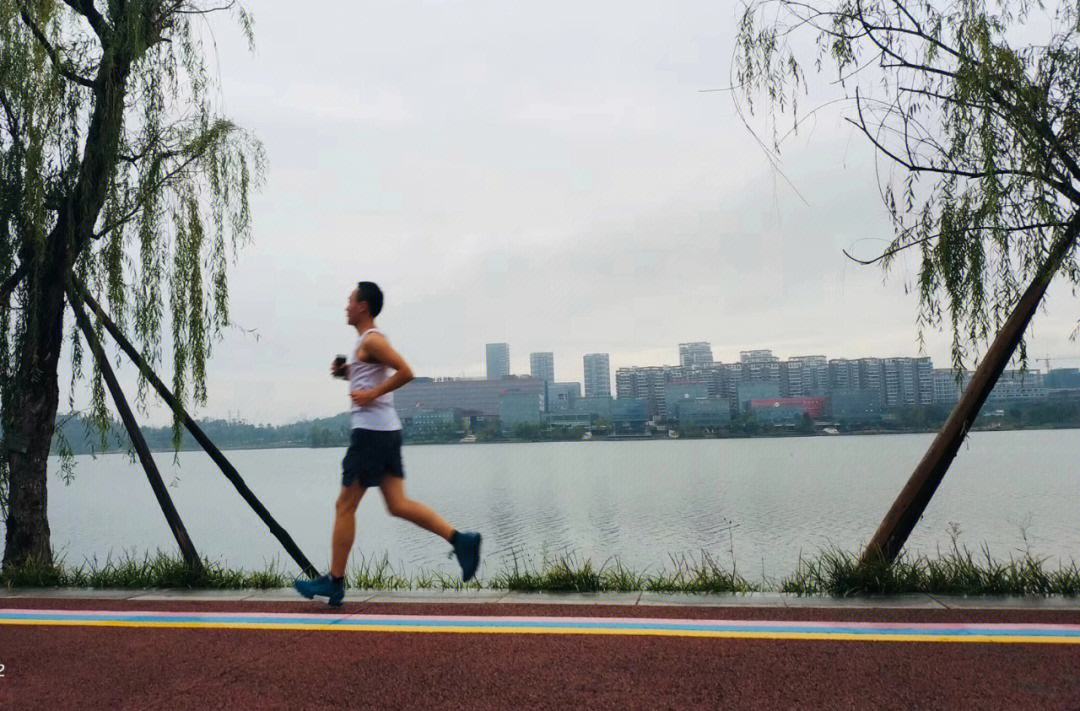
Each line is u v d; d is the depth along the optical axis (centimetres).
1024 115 625
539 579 657
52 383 938
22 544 907
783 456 16238
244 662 436
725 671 396
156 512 6969
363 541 4388
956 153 661
